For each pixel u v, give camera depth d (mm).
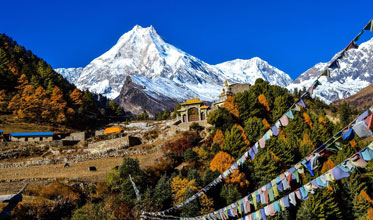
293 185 54656
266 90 107438
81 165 82812
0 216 25203
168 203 59969
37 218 57875
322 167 58000
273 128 13336
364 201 57188
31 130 130250
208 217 20922
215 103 114188
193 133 91438
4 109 145750
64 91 181500
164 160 79438
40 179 71125
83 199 65500
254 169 65938
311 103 134750
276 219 53594
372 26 10156
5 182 69375
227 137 76375
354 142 67500
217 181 19797
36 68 198375
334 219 56500
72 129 144250
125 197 61625
